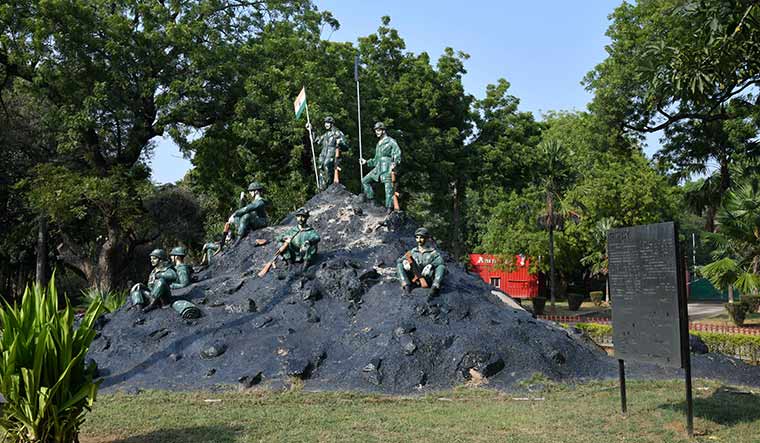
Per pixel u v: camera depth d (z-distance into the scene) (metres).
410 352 11.45
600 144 33.28
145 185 28.14
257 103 26.94
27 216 32.19
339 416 9.02
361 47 34.81
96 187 25.73
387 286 13.79
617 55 29.27
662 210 43.25
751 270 22.11
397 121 31.84
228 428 8.38
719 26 14.42
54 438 6.95
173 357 11.97
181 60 28.33
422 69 34.22
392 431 8.25
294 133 26.42
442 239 53.47
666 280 8.26
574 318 30.58
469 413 9.18
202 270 16.39
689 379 7.97
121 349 12.57
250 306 13.48
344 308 13.42
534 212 43.31
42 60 25.83
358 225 16.92
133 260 37.34
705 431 8.12
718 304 50.53
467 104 35.38
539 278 48.97
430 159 32.16
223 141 28.30
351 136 27.55
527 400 10.11
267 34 30.03
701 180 29.62
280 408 9.59
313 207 18.06
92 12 26.36
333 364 11.70
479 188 36.28
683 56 15.17
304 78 26.75
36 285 7.47
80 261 31.09
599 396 10.27
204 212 37.16
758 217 20.81
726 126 27.70
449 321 12.56
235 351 12.05
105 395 10.59
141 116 28.16
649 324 8.50
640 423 8.52
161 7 27.75
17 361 6.89
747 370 12.12
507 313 13.37
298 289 13.81
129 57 26.88
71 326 7.38
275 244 16.19
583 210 40.75
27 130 30.25
